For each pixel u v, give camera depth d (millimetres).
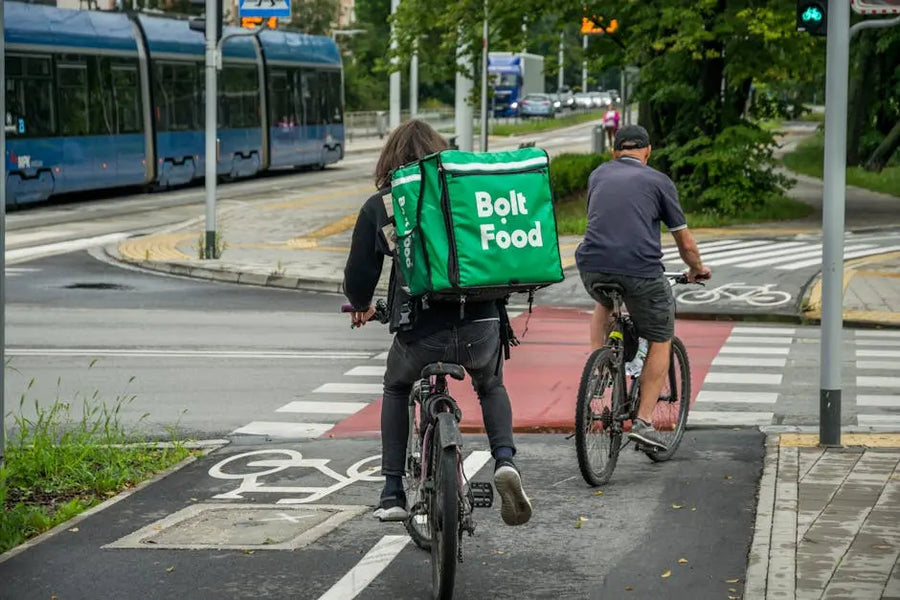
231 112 52188
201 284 25953
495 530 8844
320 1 104500
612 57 39531
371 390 14789
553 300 23359
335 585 7703
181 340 18672
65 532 8914
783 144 78812
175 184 50281
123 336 19062
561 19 39125
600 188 10359
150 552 8414
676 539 8547
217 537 8750
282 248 31250
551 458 11023
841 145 10852
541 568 7984
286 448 11750
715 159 35875
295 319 21141
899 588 7223
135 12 46438
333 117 61094
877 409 13586
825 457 10586
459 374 7453
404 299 7582
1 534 8672
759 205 36781
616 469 10570
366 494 10000
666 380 10922
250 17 28641
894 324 20484
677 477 10250
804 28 11477
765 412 13328
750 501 9469
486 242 7281
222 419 13227
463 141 45219
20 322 20516
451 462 7105
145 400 14242
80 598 7504
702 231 33844
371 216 7699
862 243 31156
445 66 43719
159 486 10305
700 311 22047
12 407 13914
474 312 7566
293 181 54156
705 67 37250
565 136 90625
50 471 10602
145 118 46219
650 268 10211
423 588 7637
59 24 41594
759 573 7609
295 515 9328
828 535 8266
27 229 35750
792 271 25750
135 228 36250
